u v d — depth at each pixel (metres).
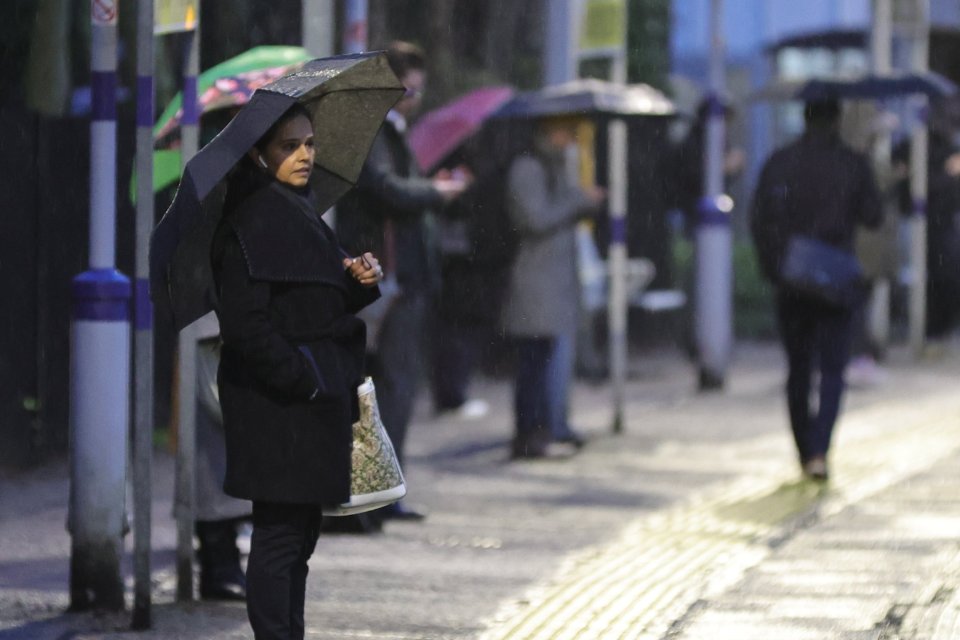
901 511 27.16
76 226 32.38
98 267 19.59
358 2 28.89
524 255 33.91
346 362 15.81
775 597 20.75
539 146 34.16
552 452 34.06
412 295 26.89
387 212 25.81
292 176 15.75
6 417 31.14
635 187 56.00
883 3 55.44
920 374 52.34
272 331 15.27
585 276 48.16
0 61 29.92
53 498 28.45
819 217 30.59
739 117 78.38
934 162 57.56
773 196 30.78
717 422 40.19
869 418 40.41
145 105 19.23
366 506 16.05
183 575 20.77
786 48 70.12
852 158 30.86
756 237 31.02
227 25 39.03
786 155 30.95
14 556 23.47
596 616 19.94
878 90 40.25
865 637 18.53
